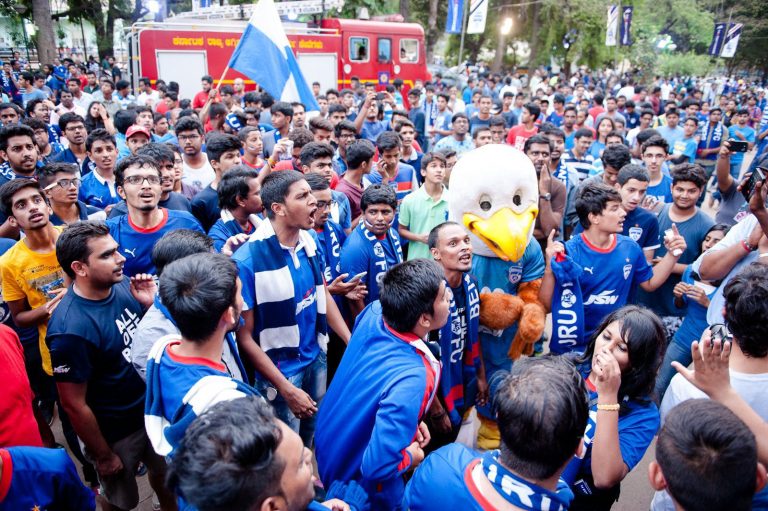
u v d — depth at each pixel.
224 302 2.00
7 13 24.98
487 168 3.16
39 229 3.26
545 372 1.57
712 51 30.67
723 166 5.26
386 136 5.34
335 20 15.92
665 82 30.00
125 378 2.65
